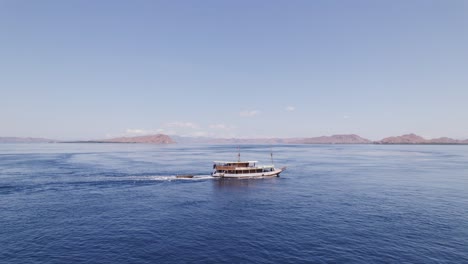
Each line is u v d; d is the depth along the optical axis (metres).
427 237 41.91
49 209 56.56
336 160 177.38
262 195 70.62
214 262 34.34
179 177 97.00
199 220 49.97
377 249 37.84
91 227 46.19
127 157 196.12
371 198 66.00
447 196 67.75
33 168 120.75
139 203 62.03
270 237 41.97
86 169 118.69
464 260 35.03
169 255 36.19
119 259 35.12
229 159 184.12
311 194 71.25
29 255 36.19
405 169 123.69
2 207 57.97
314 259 35.12
